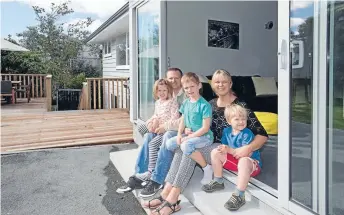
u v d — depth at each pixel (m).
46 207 2.67
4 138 5.08
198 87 2.52
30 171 3.60
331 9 1.58
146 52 4.33
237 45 6.31
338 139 1.61
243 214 2.05
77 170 3.62
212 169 2.54
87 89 8.55
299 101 1.76
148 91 4.28
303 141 1.76
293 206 1.82
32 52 14.65
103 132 5.53
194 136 2.43
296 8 1.74
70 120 6.77
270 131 3.82
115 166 3.71
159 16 3.85
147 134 2.89
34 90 11.70
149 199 2.58
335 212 1.67
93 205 2.71
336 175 1.65
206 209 2.21
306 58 1.71
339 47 1.56
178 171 2.37
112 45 11.91
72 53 15.82
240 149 2.34
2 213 2.57
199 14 5.78
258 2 6.51
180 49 5.64
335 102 1.60
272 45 6.77
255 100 5.36
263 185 2.24
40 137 5.16
